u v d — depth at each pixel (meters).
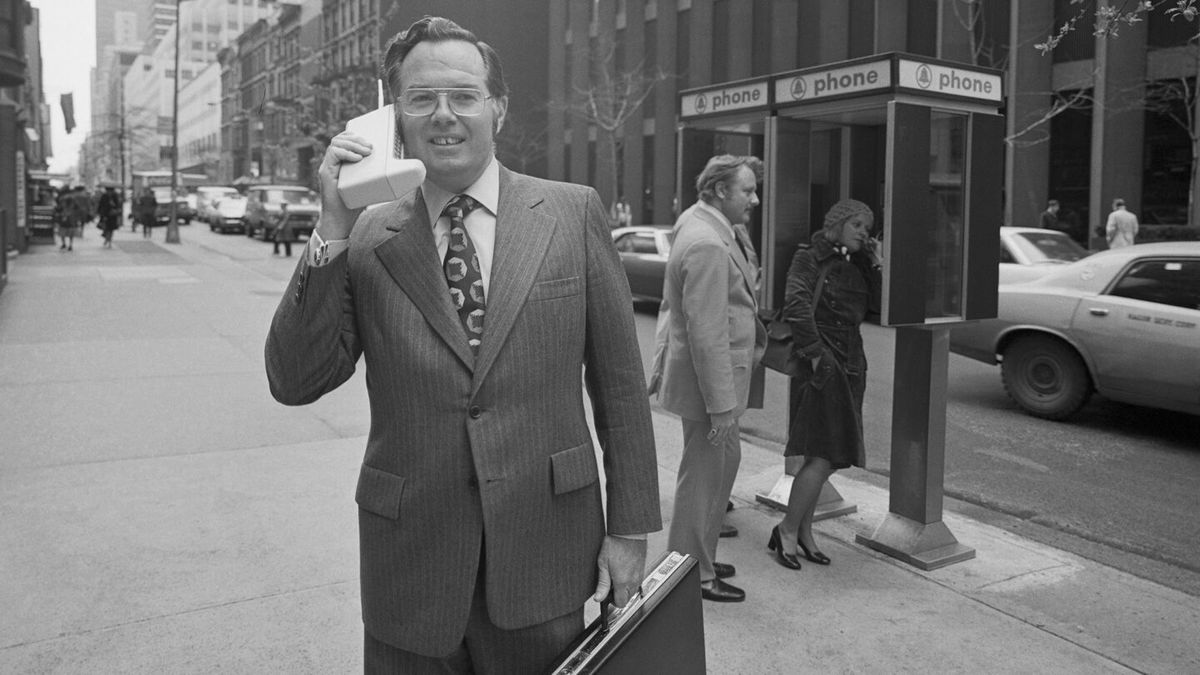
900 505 4.60
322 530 4.73
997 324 8.15
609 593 2.07
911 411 4.51
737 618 3.82
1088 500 5.74
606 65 38.34
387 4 50.22
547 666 1.96
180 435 6.60
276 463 5.94
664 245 15.44
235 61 87.62
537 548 1.94
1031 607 3.96
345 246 1.84
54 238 30.97
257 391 8.12
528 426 1.90
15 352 9.82
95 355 9.74
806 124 5.47
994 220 4.64
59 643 3.50
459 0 47.56
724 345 3.74
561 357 1.95
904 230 4.19
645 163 38.06
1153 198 20.12
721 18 32.81
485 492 1.86
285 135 67.94
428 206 1.97
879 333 13.32
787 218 5.45
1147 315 7.23
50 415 7.13
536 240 1.95
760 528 4.94
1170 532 5.15
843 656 3.51
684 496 3.94
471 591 1.90
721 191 3.99
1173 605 4.01
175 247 29.84
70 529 4.70
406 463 1.90
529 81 47.28
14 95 27.28
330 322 1.86
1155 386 7.21
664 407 4.00
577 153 43.16
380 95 2.04
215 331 11.55
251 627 3.66
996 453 6.88
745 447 6.79
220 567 4.24
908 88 4.21
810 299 4.24
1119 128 20.02
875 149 5.30
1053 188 21.69
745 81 5.39
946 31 22.58
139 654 3.43
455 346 1.87
